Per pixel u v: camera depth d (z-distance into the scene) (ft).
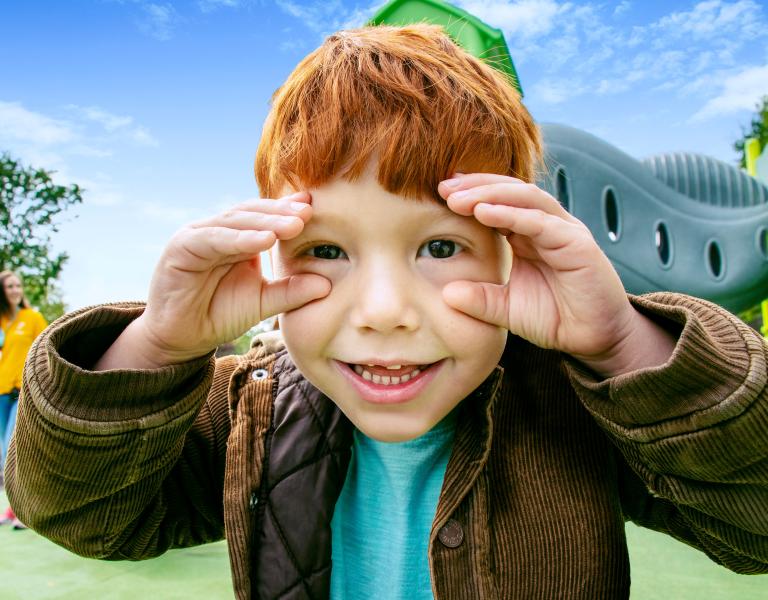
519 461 2.23
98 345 2.13
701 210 11.96
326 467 2.33
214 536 2.68
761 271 12.18
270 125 2.13
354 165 1.80
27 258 35.58
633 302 2.00
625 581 2.16
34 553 6.71
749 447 1.70
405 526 2.32
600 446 2.27
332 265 1.94
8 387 10.21
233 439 2.38
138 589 5.62
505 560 2.11
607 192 10.84
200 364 2.10
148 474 2.13
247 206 1.87
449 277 1.91
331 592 2.35
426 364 1.97
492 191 1.80
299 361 2.04
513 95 2.31
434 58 2.09
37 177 35.42
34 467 2.03
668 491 1.89
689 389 1.74
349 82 1.91
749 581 5.43
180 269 1.89
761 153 18.56
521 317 1.92
